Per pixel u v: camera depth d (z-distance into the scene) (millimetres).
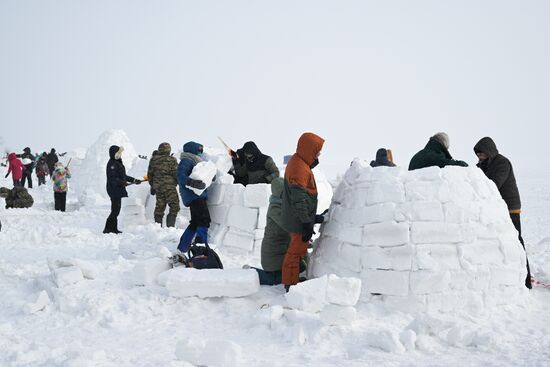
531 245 8219
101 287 5219
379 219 4773
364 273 4746
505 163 5703
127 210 10422
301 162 5078
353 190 5148
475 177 5059
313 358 3639
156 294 4984
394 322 4383
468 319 4457
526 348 3770
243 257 7184
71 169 22344
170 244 7062
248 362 3559
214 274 5039
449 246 4719
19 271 6152
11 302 4984
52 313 4703
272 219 5504
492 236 4879
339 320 4188
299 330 4000
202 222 6508
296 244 5168
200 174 6438
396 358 3602
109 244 8445
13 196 14898
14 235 9227
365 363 3512
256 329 4234
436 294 4590
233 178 8141
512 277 4867
